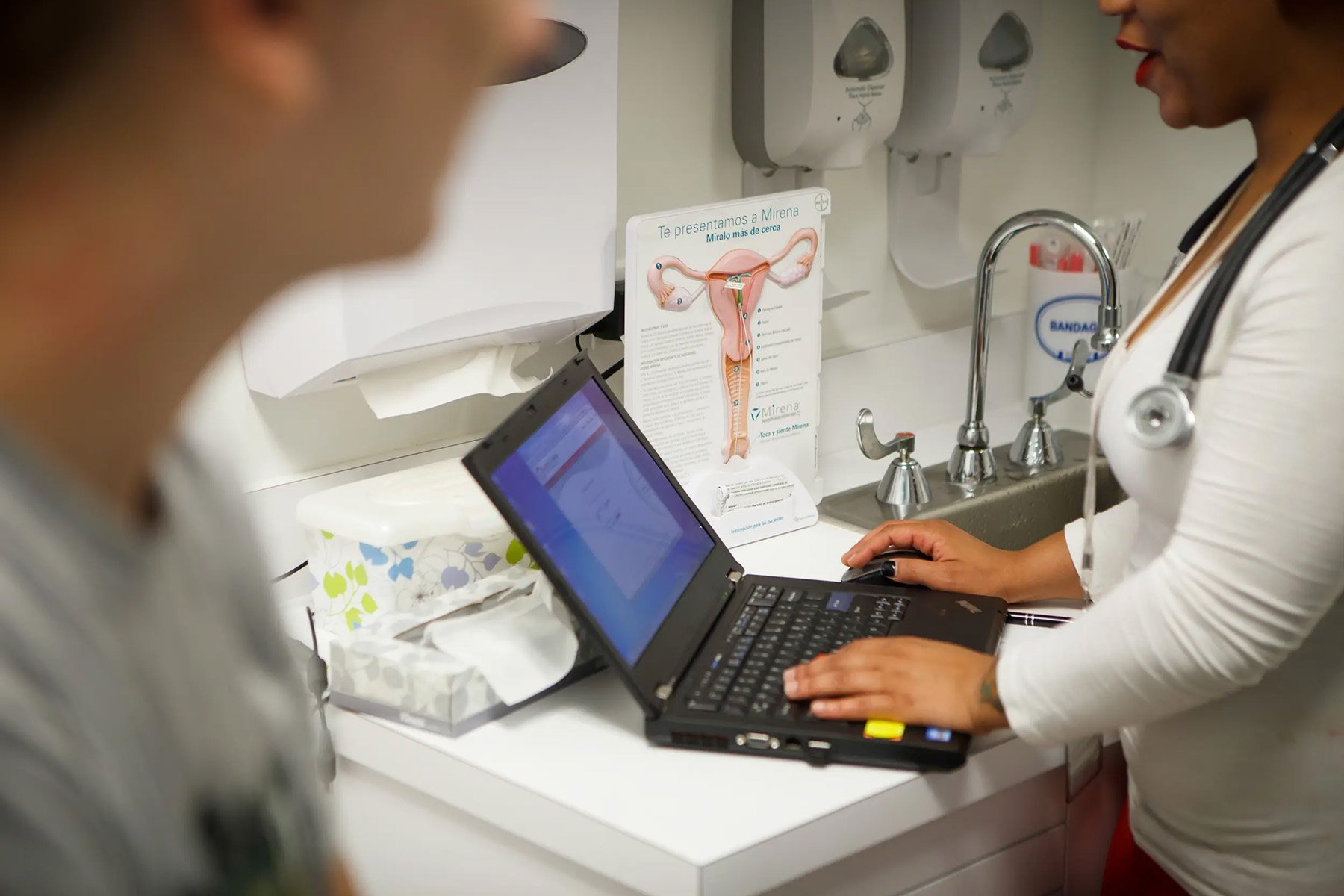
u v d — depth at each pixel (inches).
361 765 43.0
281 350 48.4
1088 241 57.1
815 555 53.3
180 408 12.9
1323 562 30.7
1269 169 35.4
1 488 11.2
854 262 69.9
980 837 40.9
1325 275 30.1
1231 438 31.6
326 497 45.0
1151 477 36.4
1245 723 36.7
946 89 65.1
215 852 14.6
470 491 45.2
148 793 12.7
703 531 47.3
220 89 10.9
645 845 33.8
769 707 38.6
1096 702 34.2
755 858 33.6
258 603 18.1
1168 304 38.5
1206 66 34.4
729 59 61.7
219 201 11.5
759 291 54.4
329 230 12.5
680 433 53.2
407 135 12.1
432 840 41.6
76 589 11.8
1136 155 78.7
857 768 37.3
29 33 10.4
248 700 16.4
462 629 41.7
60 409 11.8
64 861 11.3
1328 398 29.9
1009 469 66.7
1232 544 31.4
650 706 38.0
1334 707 35.5
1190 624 32.2
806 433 58.1
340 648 41.8
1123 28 37.1
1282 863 37.3
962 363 75.2
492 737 39.7
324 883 18.3
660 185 60.7
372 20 11.4
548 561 36.7
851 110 59.4
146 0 10.4
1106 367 39.6
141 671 13.0
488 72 12.5
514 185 48.3
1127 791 48.1
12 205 10.8
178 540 15.8
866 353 70.1
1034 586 47.2
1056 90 77.4
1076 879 46.6
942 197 71.9
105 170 10.9
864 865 37.9
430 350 49.4
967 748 37.1
